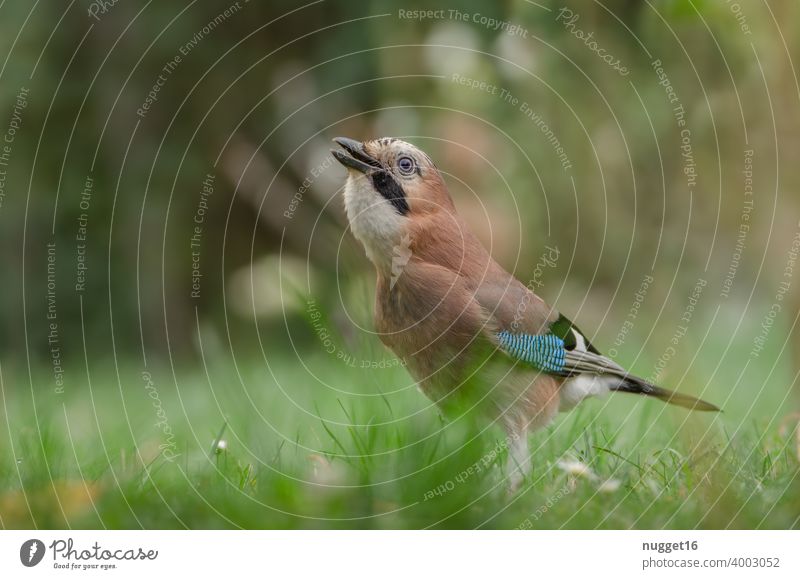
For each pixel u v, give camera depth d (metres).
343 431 7.78
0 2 14.48
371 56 14.33
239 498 5.47
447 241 7.08
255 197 15.50
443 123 13.44
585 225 13.35
